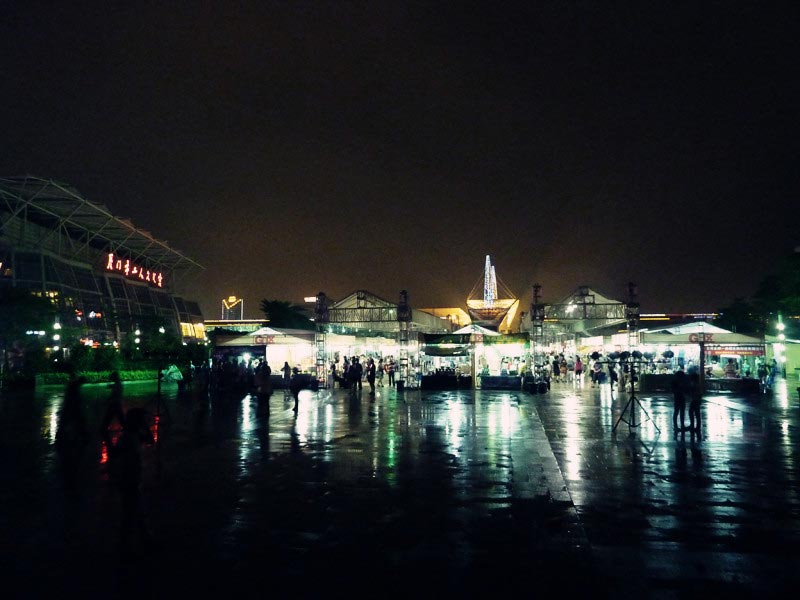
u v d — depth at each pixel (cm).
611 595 616
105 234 7825
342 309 3944
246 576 667
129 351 5503
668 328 3531
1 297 4344
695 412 1705
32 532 829
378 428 1906
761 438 1683
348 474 1205
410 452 1461
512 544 773
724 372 3559
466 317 8125
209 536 807
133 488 743
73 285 6525
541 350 3672
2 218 6175
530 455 1416
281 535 810
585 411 2406
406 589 631
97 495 1036
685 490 1066
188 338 9750
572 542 782
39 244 6356
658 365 3750
